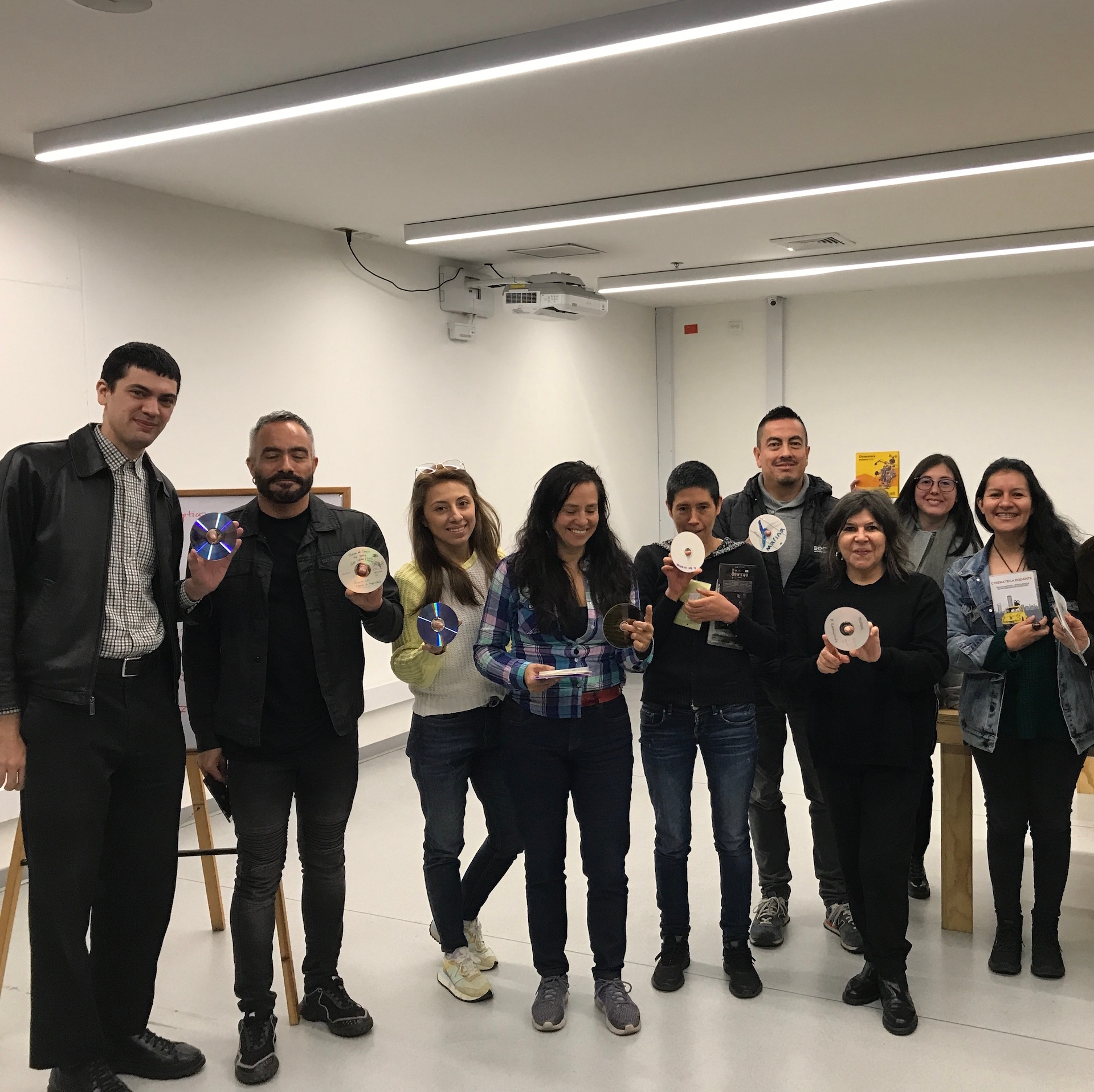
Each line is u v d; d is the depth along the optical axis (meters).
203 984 3.05
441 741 2.79
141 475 2.42
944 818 3.29
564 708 2.57
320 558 2.57
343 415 5.78
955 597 3.08
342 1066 2.59
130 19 2.80
